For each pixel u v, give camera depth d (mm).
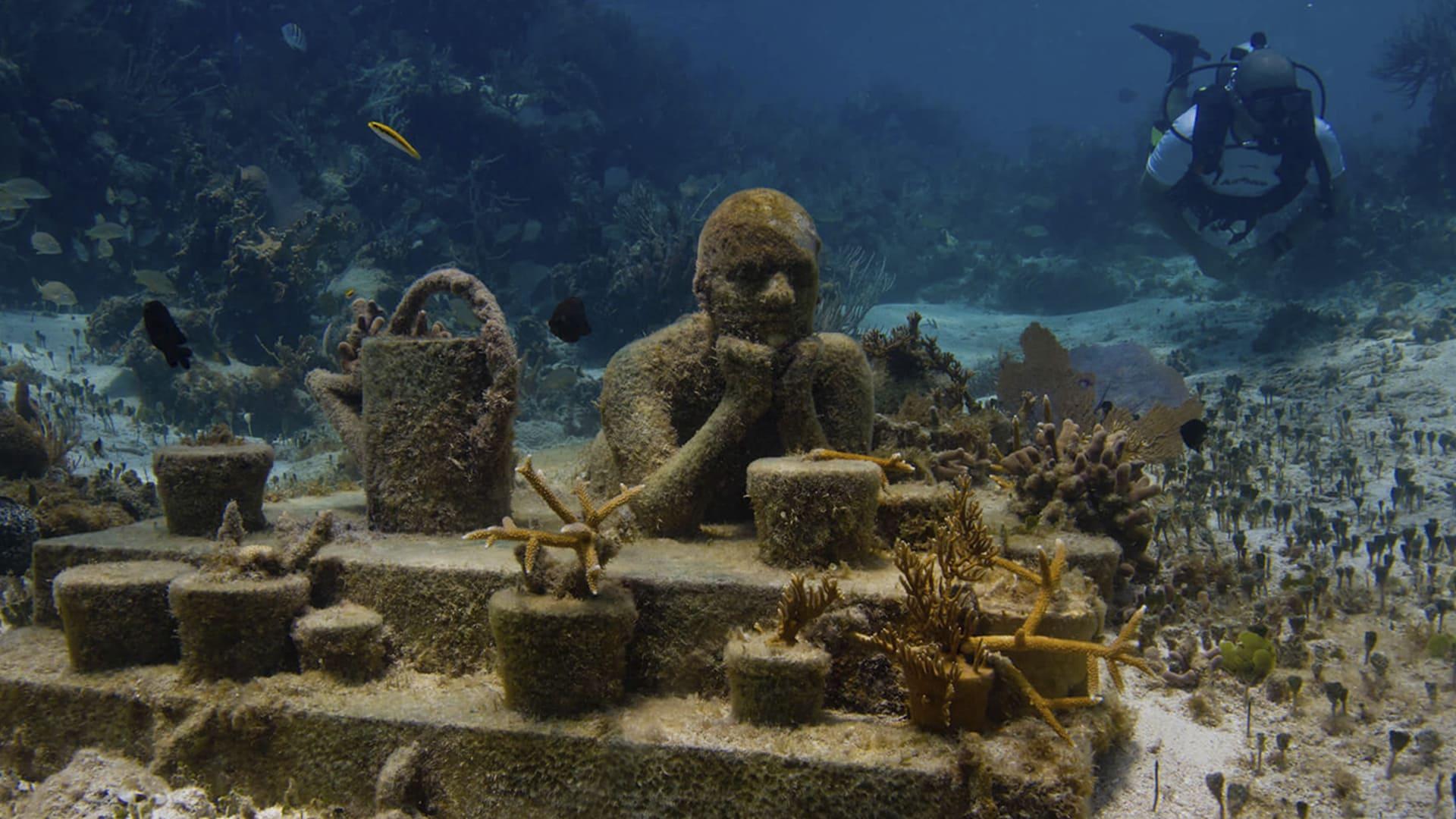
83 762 3482
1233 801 3242
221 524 4441
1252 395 11086
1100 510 5004
